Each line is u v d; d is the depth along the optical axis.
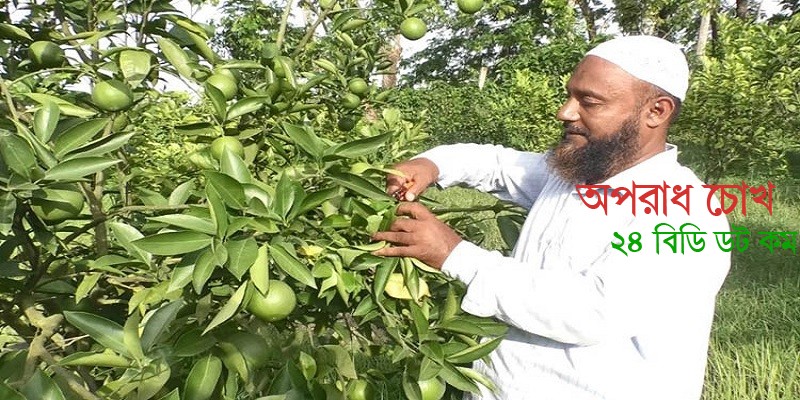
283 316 1.69
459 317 2.07
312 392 1.70
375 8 2.76
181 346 1.69
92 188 2.13
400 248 1.97
